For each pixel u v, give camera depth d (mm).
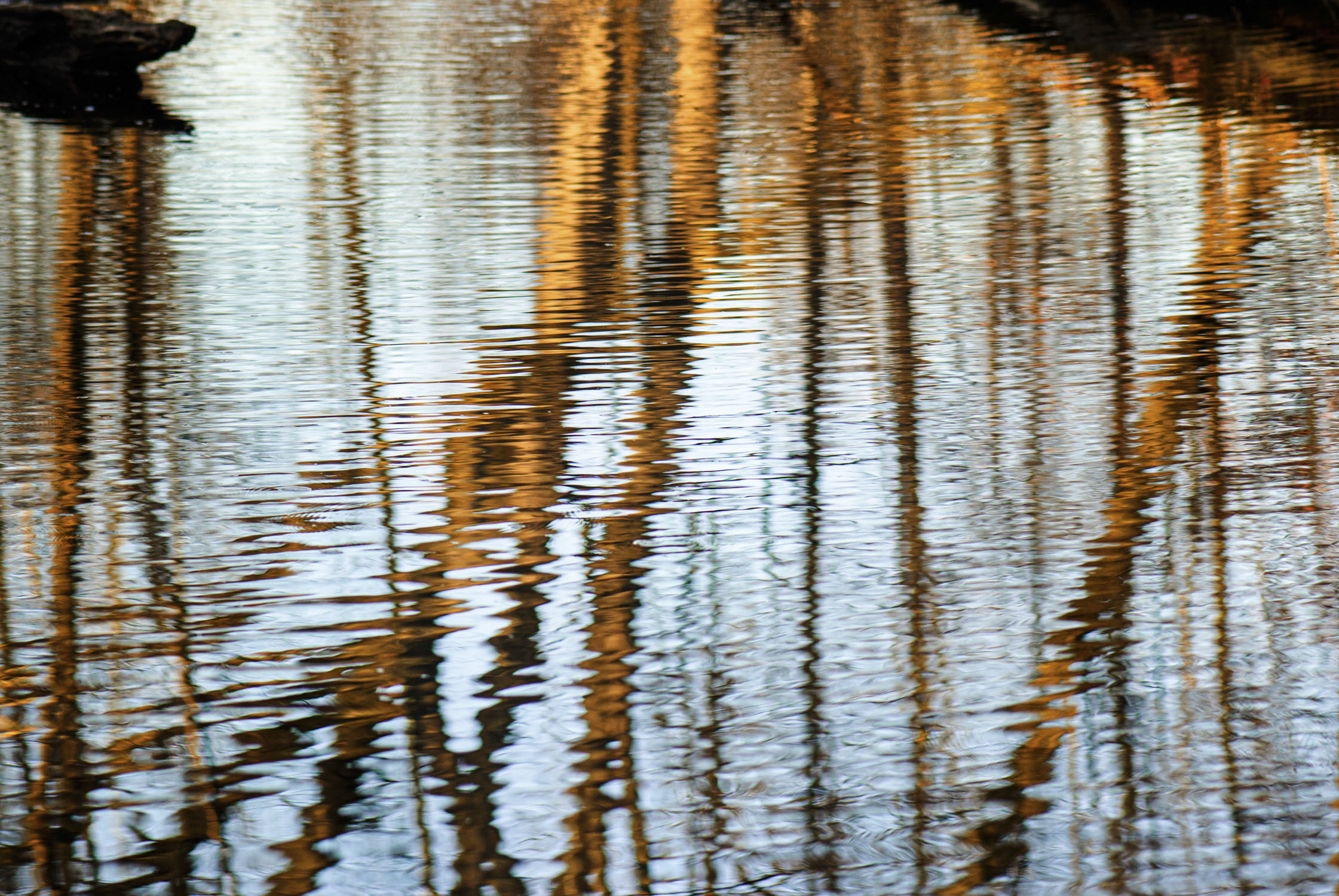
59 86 24625
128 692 7039
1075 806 6016
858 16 29859
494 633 7559
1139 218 15898
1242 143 18812
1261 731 6461
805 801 6113
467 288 14227
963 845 5812
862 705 6797
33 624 7734
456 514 9078
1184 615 7551
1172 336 12188
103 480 9695
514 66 25984
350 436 10445
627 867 5734
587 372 11750
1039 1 29703
